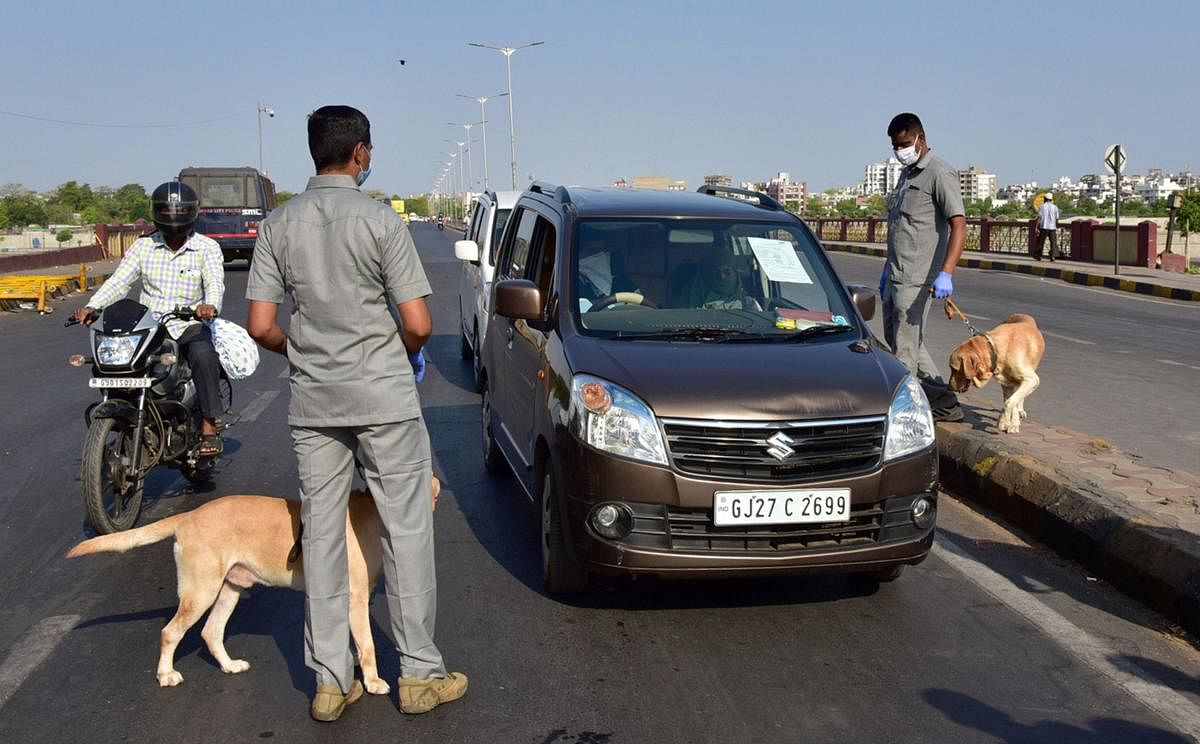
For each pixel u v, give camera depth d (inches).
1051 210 1144.2
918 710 156.6
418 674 155.7
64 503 267.9
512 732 150.3
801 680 166.7
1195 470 283.0
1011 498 247.6
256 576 164.2
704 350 198.8
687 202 251.0
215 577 162.7
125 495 244.8
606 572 181.2
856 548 182.5
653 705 158.4
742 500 176.9
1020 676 168.2
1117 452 277.4
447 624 189.8
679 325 213.2
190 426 257.8
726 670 170.6
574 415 186.1
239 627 189.5
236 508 163.3
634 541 178.9
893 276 307.9
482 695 161.9
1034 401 383.9
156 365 246.2
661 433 178.9
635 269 226.2
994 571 216.5
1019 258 1203.2
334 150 149.9
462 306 509.0
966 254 1291.8
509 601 200.7
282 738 148.9
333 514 151.9
